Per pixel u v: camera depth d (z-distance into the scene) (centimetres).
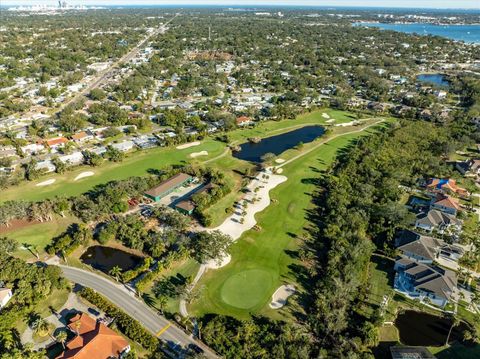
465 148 18188
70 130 19575
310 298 9094
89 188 14225
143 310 8650
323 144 19038
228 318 8388
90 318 8088
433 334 8162
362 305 8800
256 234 11569
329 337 7969
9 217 11638
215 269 10038
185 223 11494
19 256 10438
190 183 14600
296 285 9512
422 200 13438
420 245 10212
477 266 10094
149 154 17375
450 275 9219
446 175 15138
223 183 14212
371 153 17000
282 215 12656
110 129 19050
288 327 7869
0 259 9725
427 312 8712
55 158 16312
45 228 11700
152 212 12344
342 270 9494
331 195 13275
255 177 15362
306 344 7644
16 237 11244
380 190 13712
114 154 16475
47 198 13438
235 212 12762
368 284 9444
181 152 17688
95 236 11281
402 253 10425
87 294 8819
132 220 11644
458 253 10519
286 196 13925
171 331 8112
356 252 9962
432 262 10094
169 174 14825
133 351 7338
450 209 12288
